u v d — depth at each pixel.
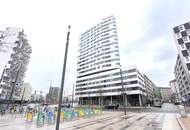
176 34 62.00
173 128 11.46
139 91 73.94
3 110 24.69
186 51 57.31
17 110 29.03
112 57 95.69
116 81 83.56
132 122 15.45
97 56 104.75
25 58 73.50
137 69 79.75
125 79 80.12
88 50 114.38
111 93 83.56
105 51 100.56
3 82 57.22
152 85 137.50
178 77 97.25
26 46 70.56
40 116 14.41
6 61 60.06
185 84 73.12
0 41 13.53
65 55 10.05
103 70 97.44
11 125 13.06
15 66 62.00
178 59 82.44
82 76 113.12
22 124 13.80
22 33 62.47
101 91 82.19
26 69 77.88
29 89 119.75
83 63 115.88
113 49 97.19
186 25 60.41
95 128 11.89
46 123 14.59
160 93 182.88
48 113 16.34
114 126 12.84
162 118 18.95
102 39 105.19
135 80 76.38
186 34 59.28
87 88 100.88
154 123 14.48
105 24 107.62
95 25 115.00
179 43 60.03
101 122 15.62
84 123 14.90
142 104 74.94
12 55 61.75
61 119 17.52
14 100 70.44
